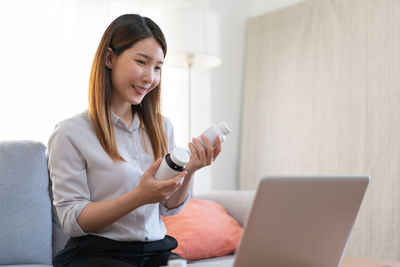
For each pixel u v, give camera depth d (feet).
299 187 2.50
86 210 3.62
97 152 3.96
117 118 4.12
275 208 2.49
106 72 4.06
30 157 5.51
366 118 8.99
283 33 10.71
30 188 5.40
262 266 2.66
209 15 8.84
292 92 10.39
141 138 4.38
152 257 4.10
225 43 11.22
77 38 8.66
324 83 9.78
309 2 10.23
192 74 10.61
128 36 3.90
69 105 8.55
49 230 5.49
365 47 9.11
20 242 5.20
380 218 8.58
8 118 7.92
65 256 3.86
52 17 8.39
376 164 8.75
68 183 3.84
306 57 10.17
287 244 2.66
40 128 8.23
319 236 2.77
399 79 8.54
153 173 3.33
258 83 11.17
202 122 10.75
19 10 8.07
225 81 11.25
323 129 9.71
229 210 7.39
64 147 3.89
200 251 6.00
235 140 11.48
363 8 9.19
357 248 8.87
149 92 4.44
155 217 4.27
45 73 8.30
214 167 10.98
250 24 11.53
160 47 4.03
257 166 10.98
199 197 7.96
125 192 3.98
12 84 7.97
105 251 3.83
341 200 2.72
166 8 10.02
